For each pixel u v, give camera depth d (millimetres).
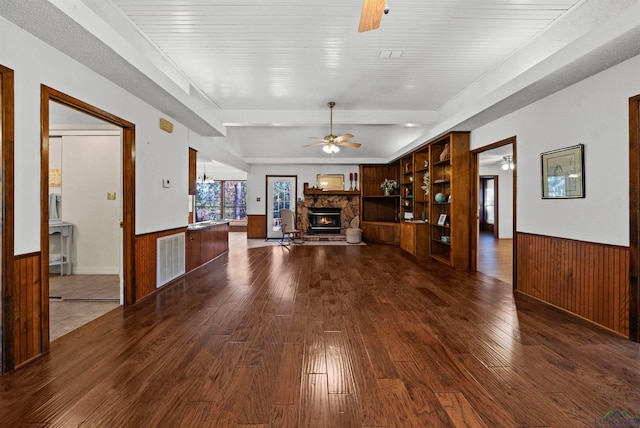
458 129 5320
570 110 3303
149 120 3996
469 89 4773
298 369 2195
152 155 4078
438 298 3846
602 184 2955
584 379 2072
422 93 5023
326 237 9781
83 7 2229
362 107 5703
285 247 8406
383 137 8711
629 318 2703
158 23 3072
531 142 3906
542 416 1713
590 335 2771
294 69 4125
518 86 3430
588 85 3088
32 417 1700
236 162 8891
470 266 5535
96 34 2365
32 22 2166
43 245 2424
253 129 8391
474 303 3656
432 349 2500
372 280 4758
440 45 3500
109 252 5066
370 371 2172
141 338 2697
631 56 2646
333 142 5852
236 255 7086
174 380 2059
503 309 3449
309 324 3010
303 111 5812
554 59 2928
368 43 3473
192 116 4535
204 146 6250
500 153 7508
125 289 3590
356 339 2682
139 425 1646
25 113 2277
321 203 10406
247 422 1668
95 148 5027
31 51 2316
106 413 1735
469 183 5543
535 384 2016
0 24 2094
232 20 3031
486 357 2369
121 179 3596
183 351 2461
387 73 4262
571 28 2936
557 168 3471
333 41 3434
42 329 2410
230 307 3506
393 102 5453
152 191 4082
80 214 5039
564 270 3410
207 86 4703
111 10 2797
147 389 1959
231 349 2496
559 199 3471
